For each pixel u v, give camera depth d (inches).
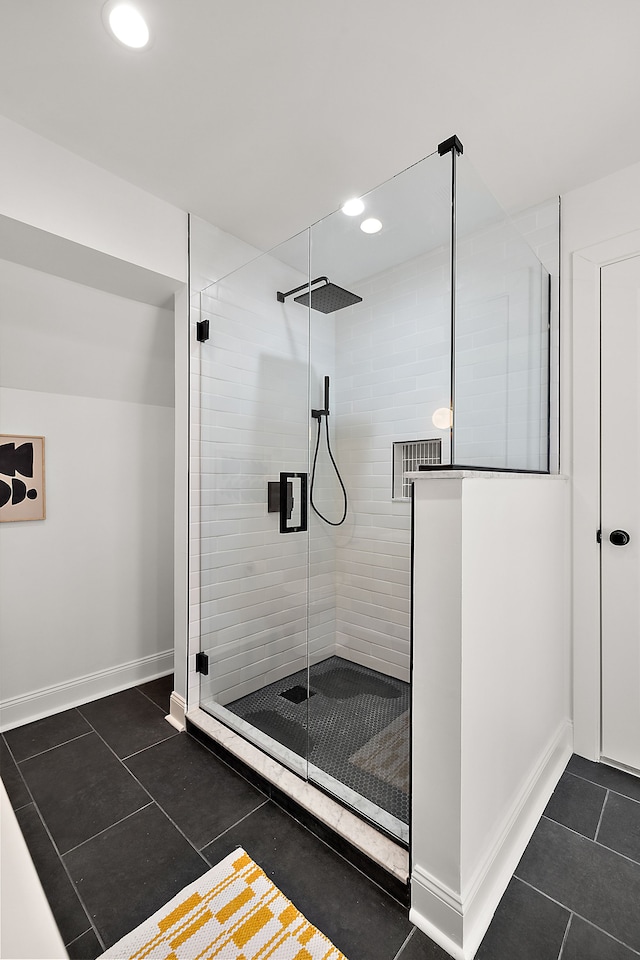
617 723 74.6
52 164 66.6
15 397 89.0
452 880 45.3
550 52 52.1
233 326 82.8
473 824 47.0
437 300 53.0
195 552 87.7
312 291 69.7
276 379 75.6
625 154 69.1
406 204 55.9
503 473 55.4
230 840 59.0
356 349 63.6
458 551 44.5
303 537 71.5
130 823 61.9
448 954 44.5
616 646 74.5
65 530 96.0
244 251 93.8
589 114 61.2
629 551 73.0
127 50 51.7
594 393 75.7
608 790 68.9
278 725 73.0
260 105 59.9
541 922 47.7
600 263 74.9
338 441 66.4
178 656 89.6
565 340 79.0
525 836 58.4
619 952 44.7
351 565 64.9
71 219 68.7
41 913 23.5
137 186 76.7
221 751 76.5
